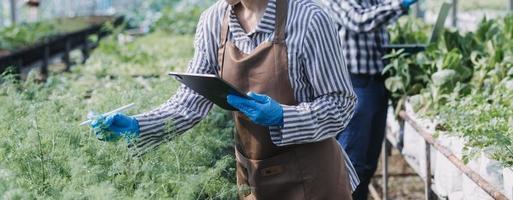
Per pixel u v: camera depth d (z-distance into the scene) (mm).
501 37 5855
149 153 3137
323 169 3078
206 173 2912
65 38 11492
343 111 2984
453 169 4105
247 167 3164
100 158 3096
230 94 2842
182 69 6965
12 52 8930
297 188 3088
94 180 2795
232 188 3033
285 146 3061
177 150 3148
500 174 3670
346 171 3242
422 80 5398
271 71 2949
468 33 5824
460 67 5254
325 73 2939
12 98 4188
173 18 12469
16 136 3273
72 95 4871
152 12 16875
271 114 2838
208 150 3447
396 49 5363
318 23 2936
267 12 2957
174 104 3189
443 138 4258
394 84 4938
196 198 2998
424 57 5355
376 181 6895
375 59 4934
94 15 16469
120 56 8094
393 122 5504
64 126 3393
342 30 4879
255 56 2963
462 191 4070
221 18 3088
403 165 7281
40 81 6406
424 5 12023
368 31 4727
